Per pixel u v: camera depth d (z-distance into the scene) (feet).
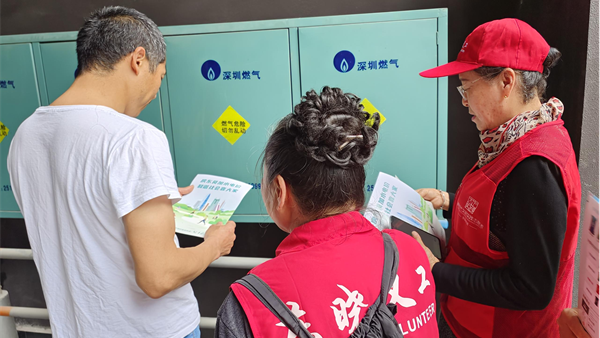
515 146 3.06
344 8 5.63
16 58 5.28
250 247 6.61
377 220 3.64
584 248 2.26
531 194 2.87
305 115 2.12
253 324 1.90
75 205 2.89
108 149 2.75
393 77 4.79
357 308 2.00
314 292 1.95
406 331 2.13
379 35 4.70
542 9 5.16
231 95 5.09
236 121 5.17
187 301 3.55
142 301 3.16
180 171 5.45
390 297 2.12
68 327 3.30
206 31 4.95
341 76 4.87
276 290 1.96
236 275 6.81
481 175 3.26
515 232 2.96
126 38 3.07
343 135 2.09
